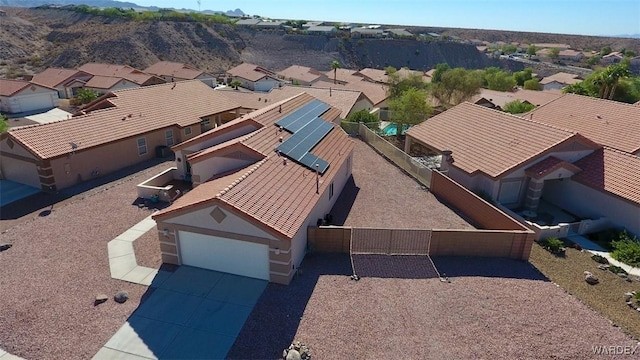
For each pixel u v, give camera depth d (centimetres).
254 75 8500
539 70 14262
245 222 1661
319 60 13300
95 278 1744
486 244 1966
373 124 4362
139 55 10512
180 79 8094
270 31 14475
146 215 2353
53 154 2638
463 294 1684
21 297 1602
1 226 2197
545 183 2831
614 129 3127
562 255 2053
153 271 1802
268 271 1727
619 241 2162
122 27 11706
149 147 3381
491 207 2223
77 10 14288
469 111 3419
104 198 2588
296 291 1675
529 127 2820
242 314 1537
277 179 2000
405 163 3222
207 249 1784
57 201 2541
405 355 1359
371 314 1548
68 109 5681
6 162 2812
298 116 2905
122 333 1436
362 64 13950
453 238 1956
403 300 1636
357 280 1759
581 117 3459
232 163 2250
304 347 1366
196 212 1714
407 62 14688
